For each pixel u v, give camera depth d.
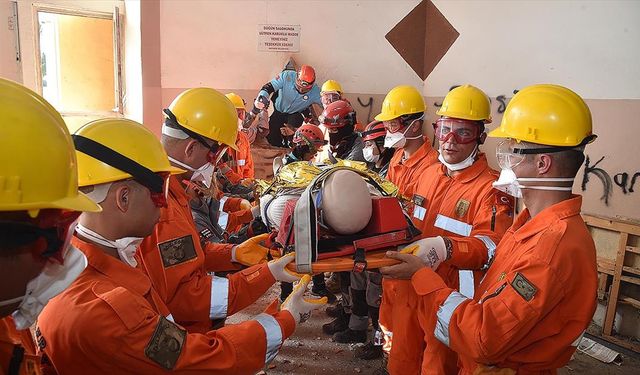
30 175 0.68
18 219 0.68
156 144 1.20
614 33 3.51
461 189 2.10
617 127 3.51
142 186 1.13
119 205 1.11
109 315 1.02
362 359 2.99
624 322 3.36
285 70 5.27
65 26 4.81
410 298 1.99
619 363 3.09
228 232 2.57
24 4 4.33
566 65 3.88
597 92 3.64
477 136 2.08
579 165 1.36
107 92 5.18
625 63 3.45
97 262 1.11
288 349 3.10
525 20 4.23
